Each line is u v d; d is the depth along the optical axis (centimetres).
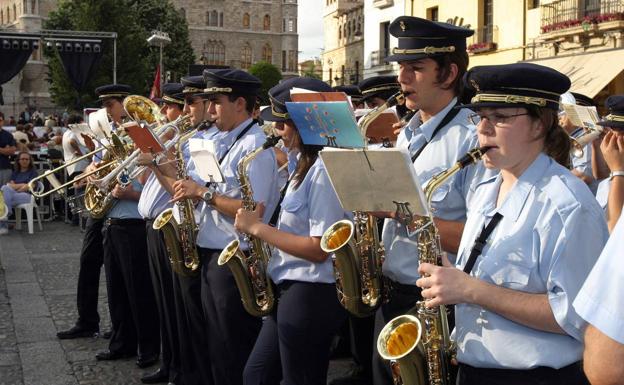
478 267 263
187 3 9094
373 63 3678
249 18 9412
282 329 402
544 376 254
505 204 263
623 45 2095
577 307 196
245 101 487
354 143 352
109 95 704
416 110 392
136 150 563
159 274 567
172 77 5150
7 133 1373
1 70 1577
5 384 581
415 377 292
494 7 2617
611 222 403
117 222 618
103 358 641
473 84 267
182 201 504
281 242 392
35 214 1562
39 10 7762
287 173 532
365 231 382
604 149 409
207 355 522
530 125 259
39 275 973
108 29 4219
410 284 363
